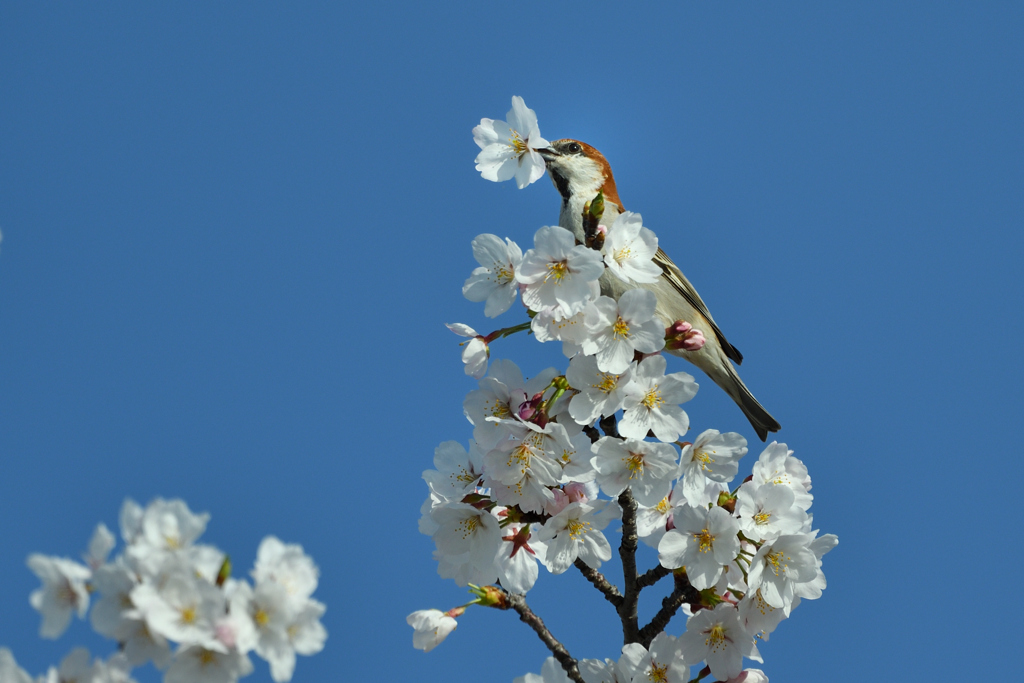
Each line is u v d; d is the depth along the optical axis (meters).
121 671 3.50
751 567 5.34
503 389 5.91
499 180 6.33
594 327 5.57
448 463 6.23
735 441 5.71
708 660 5.60
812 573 5.34
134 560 3.50
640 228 5.84
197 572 3.54
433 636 5.71
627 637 6.00
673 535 5.46
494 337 6.12
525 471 5.59
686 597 5.80
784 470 5.90
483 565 5.79
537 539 6.17
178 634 3.38
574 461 5.73
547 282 5.61
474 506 5.84
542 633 5.93
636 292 5.58
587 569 6.06
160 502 3.63
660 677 5.59
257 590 3.56
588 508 5.71
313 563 3.80
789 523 5.47
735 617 5.60
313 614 3.65
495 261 5.93
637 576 6.02
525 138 6.32
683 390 5.65
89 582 3.61
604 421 6.07
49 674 3.48
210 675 3.51
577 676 5.83
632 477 5.64
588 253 5.47
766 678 5.70
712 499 5.88
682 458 5.62
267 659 3.52
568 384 5.87
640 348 5.57
